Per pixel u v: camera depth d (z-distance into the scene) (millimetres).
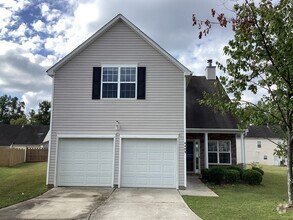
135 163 12836
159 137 12805
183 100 13023
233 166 16328
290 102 7180
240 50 7645
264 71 7871
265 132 44875
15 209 8492
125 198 10141
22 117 62531
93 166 12891
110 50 13523
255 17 7105
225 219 7293
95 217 7547
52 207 8711
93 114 13070
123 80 13289
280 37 7070
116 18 13500
